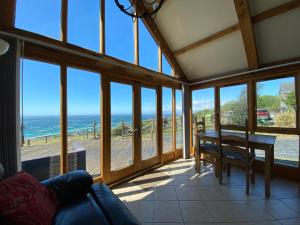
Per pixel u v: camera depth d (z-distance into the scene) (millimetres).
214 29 3662
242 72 4113
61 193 1674
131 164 3689
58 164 2658
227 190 3002
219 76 4578
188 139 5117
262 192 2918
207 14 3475
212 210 2414
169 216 2287
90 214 1393
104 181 3139
